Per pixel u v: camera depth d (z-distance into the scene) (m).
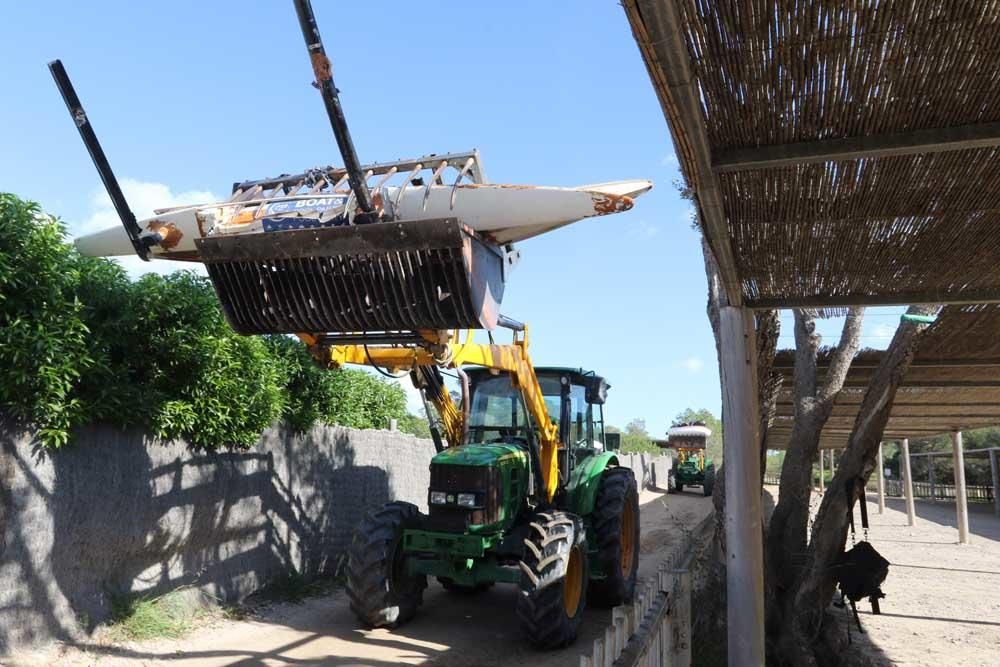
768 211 3.36
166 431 6.32
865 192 3.15
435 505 6.65
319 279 4.21
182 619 6.33
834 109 2.63
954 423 13.98
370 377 12.80
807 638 5.57
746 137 2.83
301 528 8.42
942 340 6.54
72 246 5.14
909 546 14.67
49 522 5.23
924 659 6.36
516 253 4.85
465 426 7.82
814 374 6.32
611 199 4.04
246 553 7.46
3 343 4.78
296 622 6.93
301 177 4.80
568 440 7.86
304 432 8.65
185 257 4.63
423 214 4.25
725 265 3.79
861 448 5.69
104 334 5.83
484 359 6.38
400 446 11.12
